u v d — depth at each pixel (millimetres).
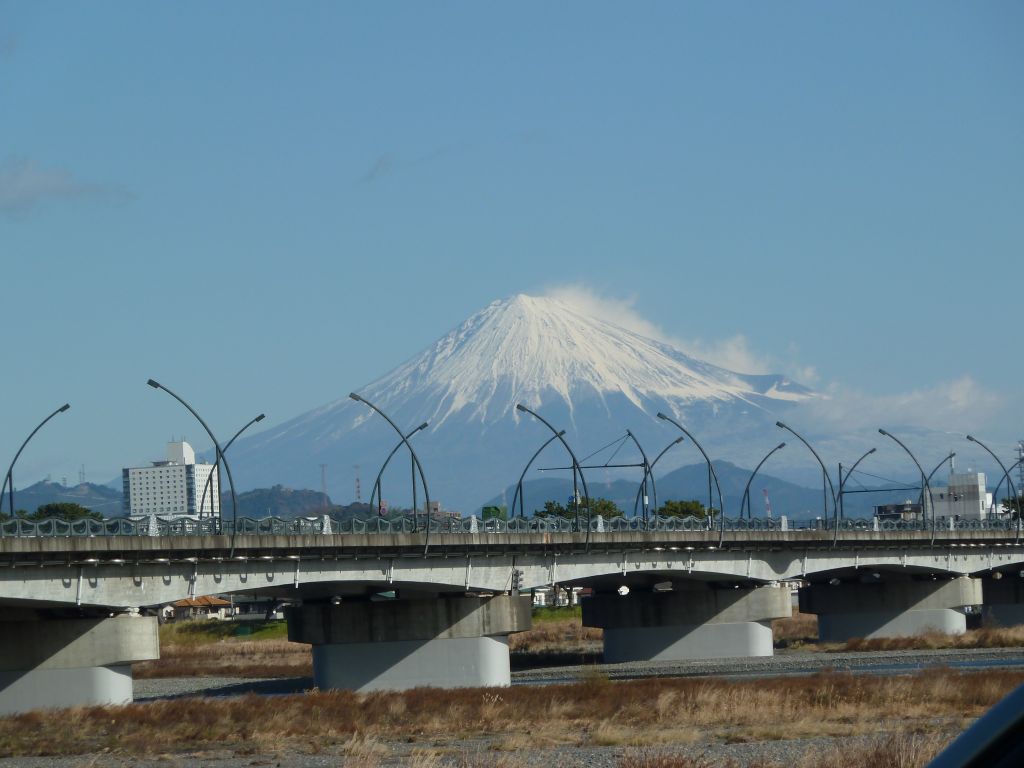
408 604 186000
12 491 156125
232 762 101188
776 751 93812
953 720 113188
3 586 143125
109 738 120250
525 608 192625
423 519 191750
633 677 198500
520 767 86188
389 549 177000
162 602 156750
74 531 154250
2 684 153500
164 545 154000
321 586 179625
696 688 144250
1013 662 196625
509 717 129375
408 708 137875
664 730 115062
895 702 129625
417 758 86250
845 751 80938
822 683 147125
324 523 177000
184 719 130000
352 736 118750
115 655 153375
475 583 188625
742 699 132500
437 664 185750
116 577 152750
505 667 190500
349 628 185375
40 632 153875
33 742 117500
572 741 108812
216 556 160750
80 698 152875
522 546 193125
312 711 134375
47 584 146625
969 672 161875
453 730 122312
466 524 194500
